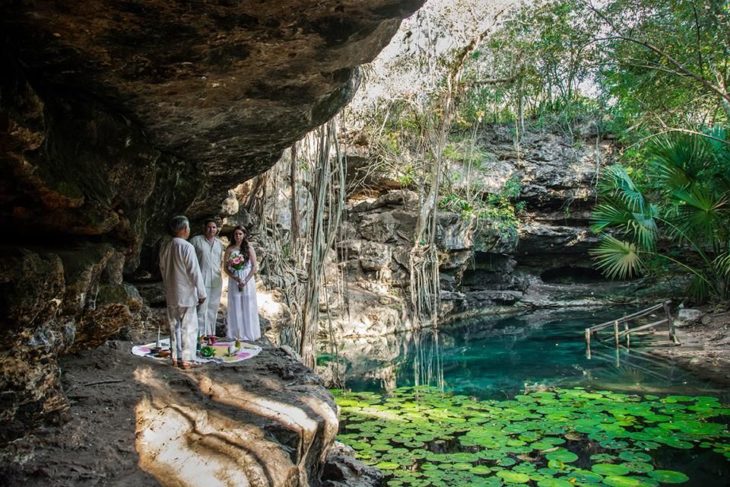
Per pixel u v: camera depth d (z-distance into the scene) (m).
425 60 14.54
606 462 5.82
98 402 4.01
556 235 19.62
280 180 11.80
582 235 19.64
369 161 16.05
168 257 5.21
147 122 4.77
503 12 13.91
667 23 13.01
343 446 5.99
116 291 4.77
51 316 3.41
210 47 3.55
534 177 19.95
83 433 3.55
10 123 2.88
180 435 3.74
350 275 15.99
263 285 10.40
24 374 3.24
